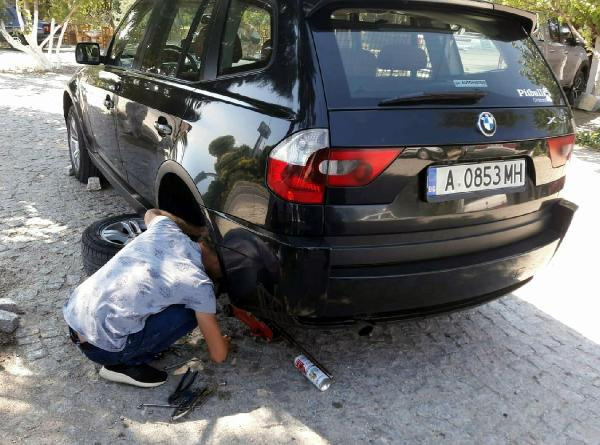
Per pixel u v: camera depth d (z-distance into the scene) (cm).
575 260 455
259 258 248
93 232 361
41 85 1228
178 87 327
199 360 299
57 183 559
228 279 272
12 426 245
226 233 265
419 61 261
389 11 263
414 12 270
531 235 299
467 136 252
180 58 342
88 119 489
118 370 275
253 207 249
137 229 376
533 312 374
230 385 281
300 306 242
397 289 247
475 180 262
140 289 257
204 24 324
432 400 282
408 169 240
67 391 269
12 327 307
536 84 295
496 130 262
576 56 1193
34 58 1470
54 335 310
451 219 258
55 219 468
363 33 254
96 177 545
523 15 301
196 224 325
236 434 250
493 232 276
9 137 738
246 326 331
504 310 374
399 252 248
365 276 239
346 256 238
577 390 297
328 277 236
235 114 265
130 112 384
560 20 961
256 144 248
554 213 311
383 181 236
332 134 228
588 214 560
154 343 267
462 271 260
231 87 280
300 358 291
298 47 245
